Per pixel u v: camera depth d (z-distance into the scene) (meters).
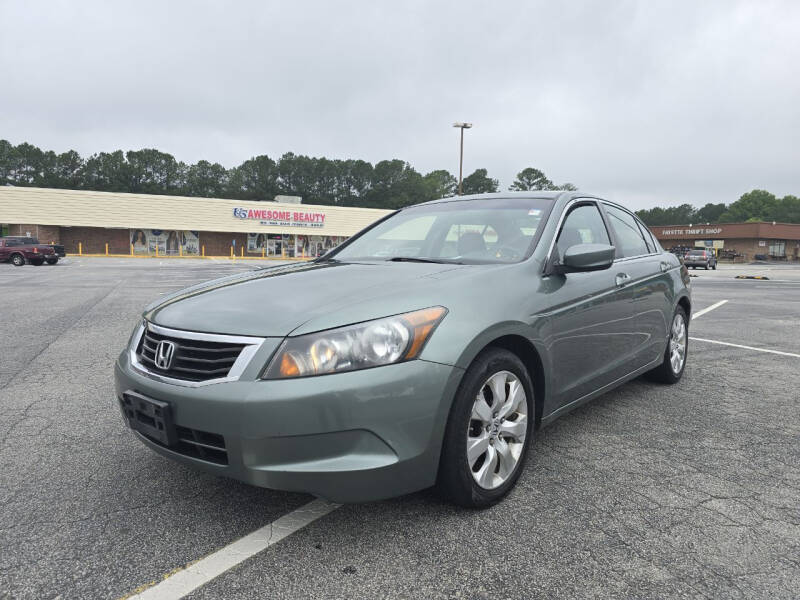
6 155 95.31
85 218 38.69
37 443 2.97
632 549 1.94
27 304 9.34
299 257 47.50
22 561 1.85
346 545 1.95
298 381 1.82
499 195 3.44
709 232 60.22
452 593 1.69
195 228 42.50
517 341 2.38
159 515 2.17
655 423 3.32
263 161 111.06
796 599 1.67
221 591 1.69
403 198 111.94
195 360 1.98
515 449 2.36
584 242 3.15
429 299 2.09
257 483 1.84
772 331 7.21
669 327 4.04
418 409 1.91
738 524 2.12
